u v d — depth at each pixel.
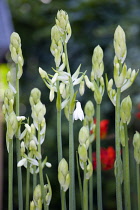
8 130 1.54
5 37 3.99
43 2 7.84
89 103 1.93
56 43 1.66
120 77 1.52
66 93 1.65
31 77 7.21
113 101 1.57
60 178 1.52
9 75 1.68
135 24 5.85
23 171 4.66
